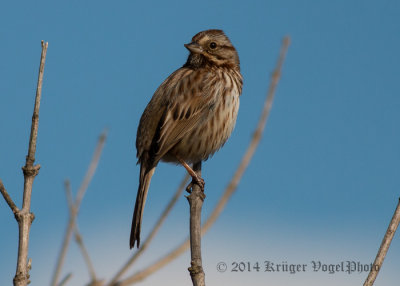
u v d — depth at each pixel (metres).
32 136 5.72
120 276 3.38
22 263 5.21
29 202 5.52
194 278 6.12
